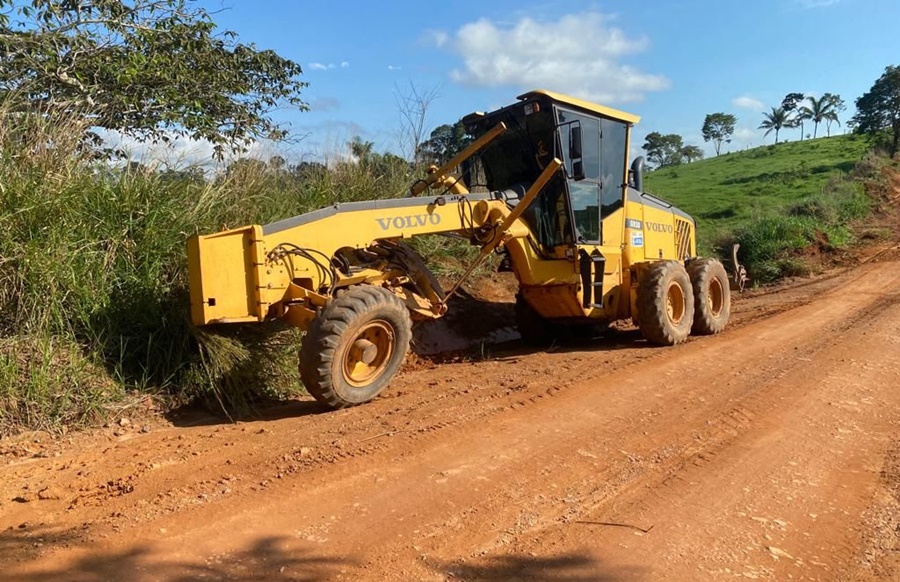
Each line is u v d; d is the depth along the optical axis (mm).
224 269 5246
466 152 6984
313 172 9945
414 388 6406
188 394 5762
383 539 3314
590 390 6148
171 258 6387
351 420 5266
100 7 9156
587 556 3188
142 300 5992
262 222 7516
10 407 4840
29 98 8078
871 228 20656
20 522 3441
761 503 3816
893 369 6789
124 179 6562
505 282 11500
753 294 14328
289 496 3785
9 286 5336
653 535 3412
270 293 5430
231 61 10758
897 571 3137
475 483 4020
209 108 10625
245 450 4543
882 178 28531
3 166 5699
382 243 6473
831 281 14844
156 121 9773
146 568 2986
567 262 7973
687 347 8250
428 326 9336
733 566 3146
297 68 11703
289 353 6484
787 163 47312
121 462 4328
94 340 5578
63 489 3855
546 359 7797
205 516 3518
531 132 7879
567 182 7758
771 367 6945
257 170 8438
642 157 9336
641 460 4422
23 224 5543
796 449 4645
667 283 8312
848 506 3809
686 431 4992
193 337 5914
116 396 5383
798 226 18156
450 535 3373
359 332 5625
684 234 10484
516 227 7477
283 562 3074
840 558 3254
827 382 6312
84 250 5812
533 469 4250
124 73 8711
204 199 7016
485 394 6039
